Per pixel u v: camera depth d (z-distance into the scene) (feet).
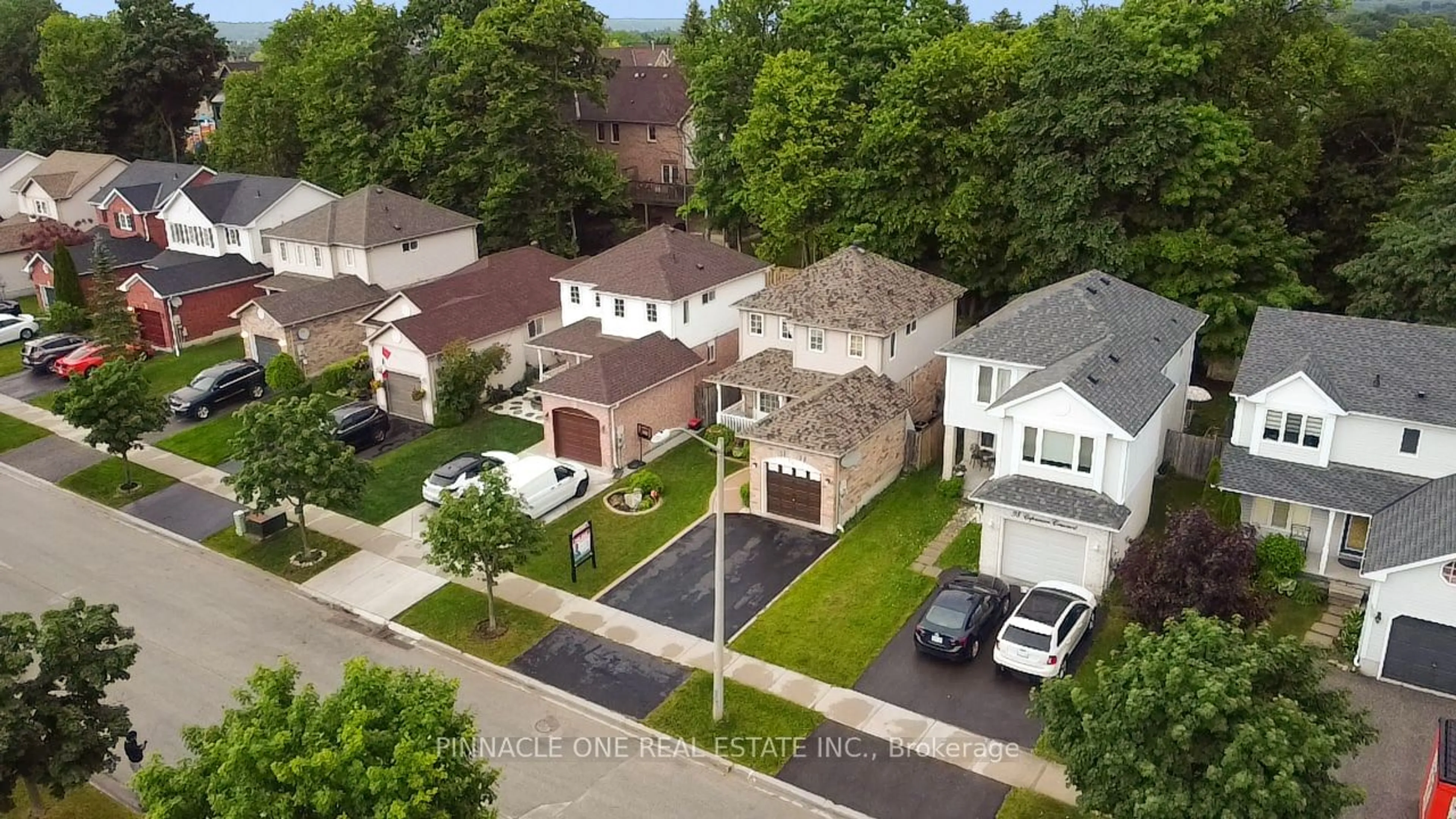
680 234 154.40
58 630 62.95
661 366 131.34
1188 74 131.54
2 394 155.84
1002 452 99.14
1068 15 157.48
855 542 105.50
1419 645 79.05
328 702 53.26
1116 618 88.99
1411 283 116.47
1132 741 55.16
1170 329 115.14
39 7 315.37
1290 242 132.77
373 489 121.19
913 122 146.00
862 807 69.51
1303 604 91.91
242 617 95.96
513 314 152.15
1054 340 107.45
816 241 166.30
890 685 82.28
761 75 169.27
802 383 125.08
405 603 97.45
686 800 70.74
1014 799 69.36
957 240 144.36
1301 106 146.30
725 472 123.24
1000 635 82.02
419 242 176.76
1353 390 96.68
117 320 162.30
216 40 278.46
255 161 245.65
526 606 96.12
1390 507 90.79
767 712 79.51
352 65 207.31
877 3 172.04
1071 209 130.11
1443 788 61.41
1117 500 92.89
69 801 70.90
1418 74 140.36
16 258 209.56
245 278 180.34
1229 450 102.73
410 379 141.69
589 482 121.70
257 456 100.94
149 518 116.88
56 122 263.08
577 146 202.39
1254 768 51.80
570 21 195.52
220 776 50.06
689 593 97.30
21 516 118.62
